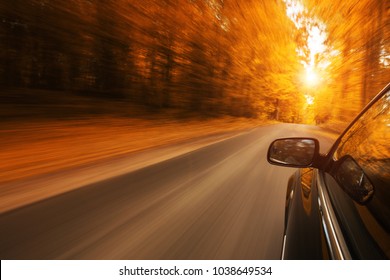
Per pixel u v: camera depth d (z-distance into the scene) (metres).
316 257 1.16
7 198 4.01
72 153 7.17
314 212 1.56
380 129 1.49
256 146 10.62
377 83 21.12
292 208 1.88
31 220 3.30
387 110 1.50
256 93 46.66
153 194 4.39
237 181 5.36
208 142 11.26
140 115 17.61
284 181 5.45
